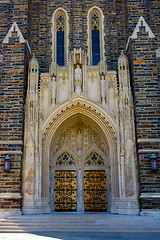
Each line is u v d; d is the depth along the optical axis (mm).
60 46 21375
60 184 19484
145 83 18031
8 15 21266
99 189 19375
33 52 21109
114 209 17109
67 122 19547
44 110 18547
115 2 22031
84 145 20172
